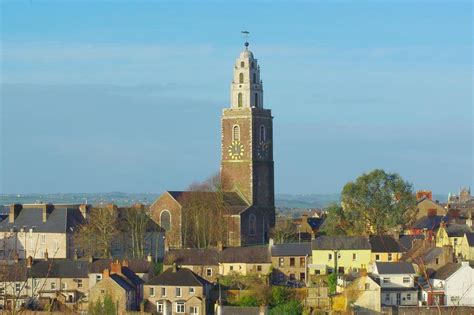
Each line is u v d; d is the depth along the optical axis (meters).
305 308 149.62
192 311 154.38
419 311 140.25
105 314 150.75
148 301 157.25
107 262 165.12
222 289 159.12
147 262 169.00
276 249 179.62
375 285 147.62
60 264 163.12
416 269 157.12
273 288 156.00
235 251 180.00
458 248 187.88
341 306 149.50
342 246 178.75
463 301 148.38
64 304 125.19
